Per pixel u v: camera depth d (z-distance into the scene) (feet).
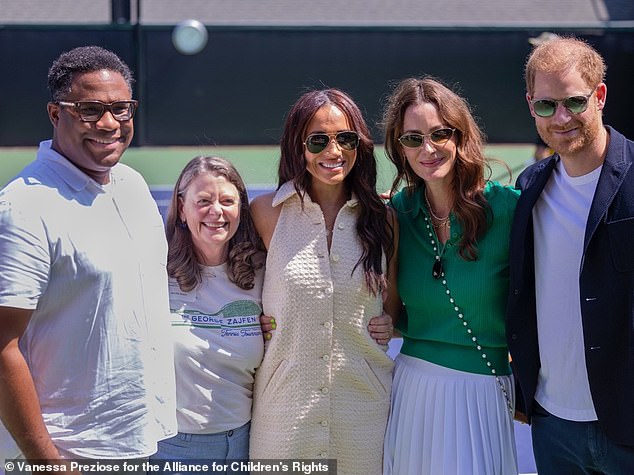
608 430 9.12
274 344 9.89
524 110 44.29
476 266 10.01
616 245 8.91
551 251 9.50
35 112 42.37
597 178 9.29
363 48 44.21
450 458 9.87
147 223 8.82
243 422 10.09
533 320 9.82
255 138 44.52
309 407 9.87
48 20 55.01
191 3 56.49
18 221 7.73
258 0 57.52
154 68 43.55
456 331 10.10
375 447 10.26
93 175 8.39
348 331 9.95
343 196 10.28
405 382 10.30
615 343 8.99
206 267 10.04
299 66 44.27
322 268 9.85
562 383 9.56
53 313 8.06
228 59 43.91
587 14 58.23
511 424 10.21
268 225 10.21
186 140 44.21
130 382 8.37
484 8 58.18
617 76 43.01
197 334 9.82
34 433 7.88
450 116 9.85
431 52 44.19
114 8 43.68
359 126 9.98
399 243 10.53
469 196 9.95
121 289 8.29
